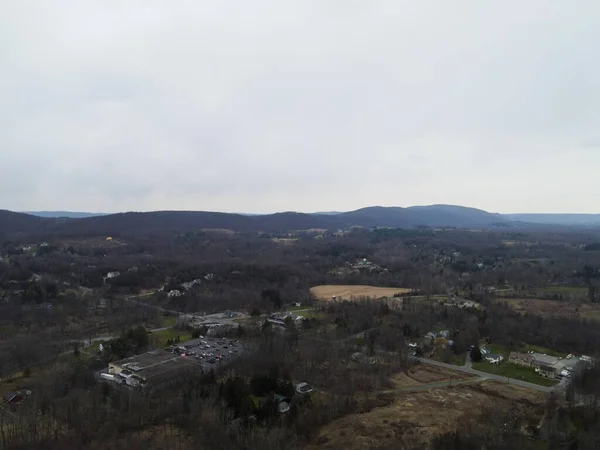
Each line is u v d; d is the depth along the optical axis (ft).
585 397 386.11
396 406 387.14
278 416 351.67
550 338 570.46
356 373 450.30
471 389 427.33
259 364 447.01
